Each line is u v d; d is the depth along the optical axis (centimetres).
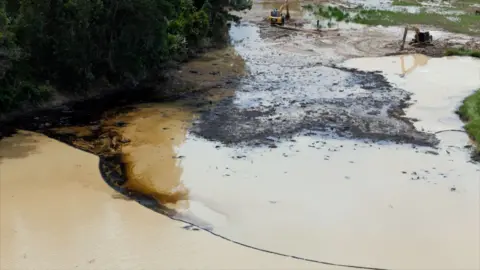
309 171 2458
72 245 1942
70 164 2527
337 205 2200
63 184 2353
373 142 2753
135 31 3350
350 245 1962
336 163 2531
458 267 1859
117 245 1945
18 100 3059
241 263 1861
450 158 2600
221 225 2075
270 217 2122
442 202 2230
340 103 3275
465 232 2044
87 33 3216
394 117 3064
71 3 3062
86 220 2092
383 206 2197
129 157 2600
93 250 1917
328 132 2864
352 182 2370
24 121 2995
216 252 1917
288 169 2475
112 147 2702
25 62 3130
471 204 2219
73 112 3142
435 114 3117
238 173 2442
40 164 2519
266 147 2691
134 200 2241
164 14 3469
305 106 3228
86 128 2927
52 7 3112
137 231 2028
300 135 2828
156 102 3316
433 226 2077
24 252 1905
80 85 3341
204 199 2245
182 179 2398
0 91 2928
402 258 1900
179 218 2117
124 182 2378
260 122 2992
